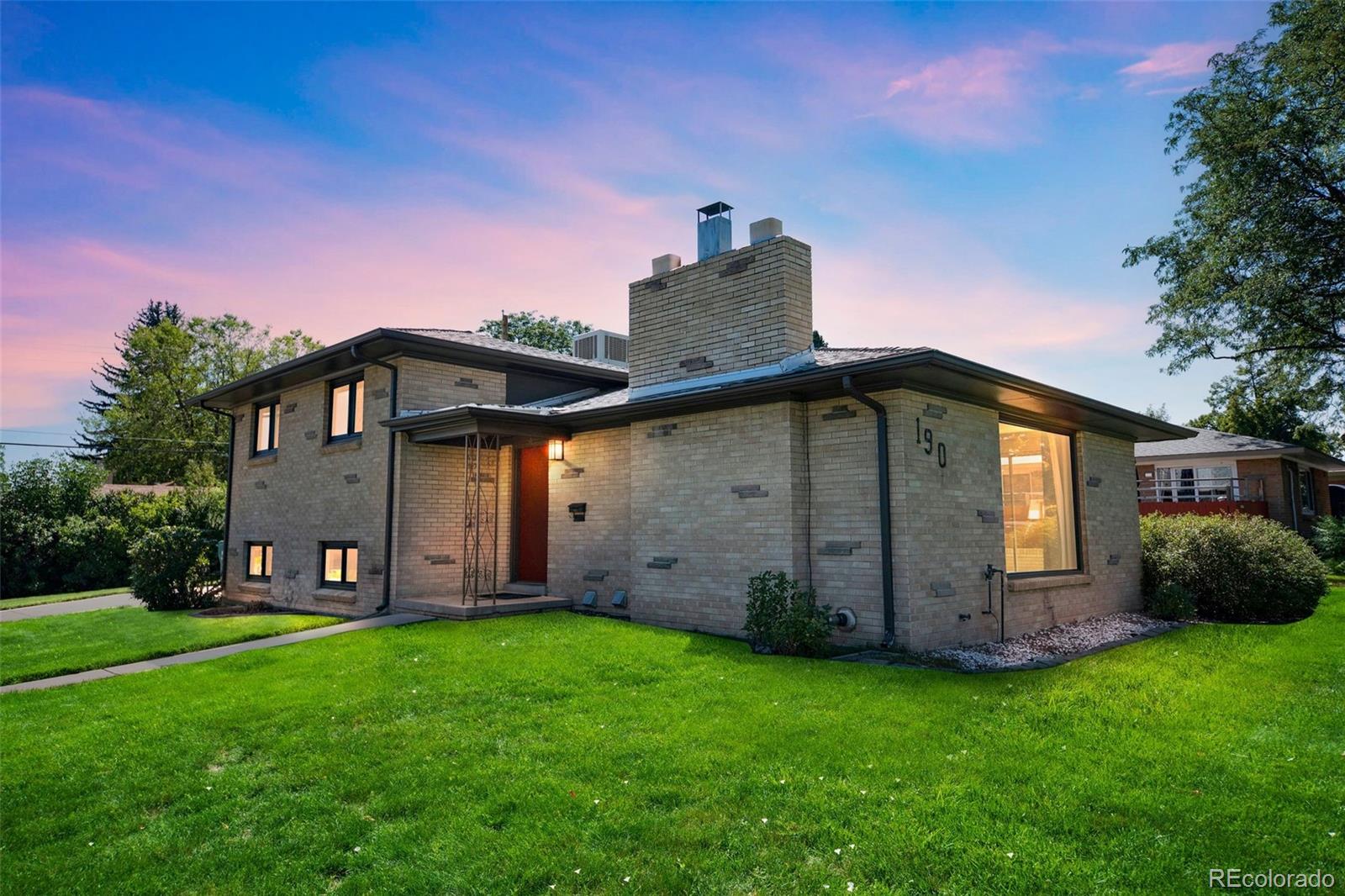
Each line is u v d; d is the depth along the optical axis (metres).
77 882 3.86
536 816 4.31
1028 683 7.06
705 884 3.55
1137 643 9.67
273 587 16.00
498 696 6.69
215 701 6.74
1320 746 5.27
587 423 12.16
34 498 24.45
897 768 4.80
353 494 13.80
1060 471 12.24
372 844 4.09
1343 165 20.70
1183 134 23.17
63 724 6.32
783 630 8.46
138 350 44.88
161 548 15.87
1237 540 12.97
